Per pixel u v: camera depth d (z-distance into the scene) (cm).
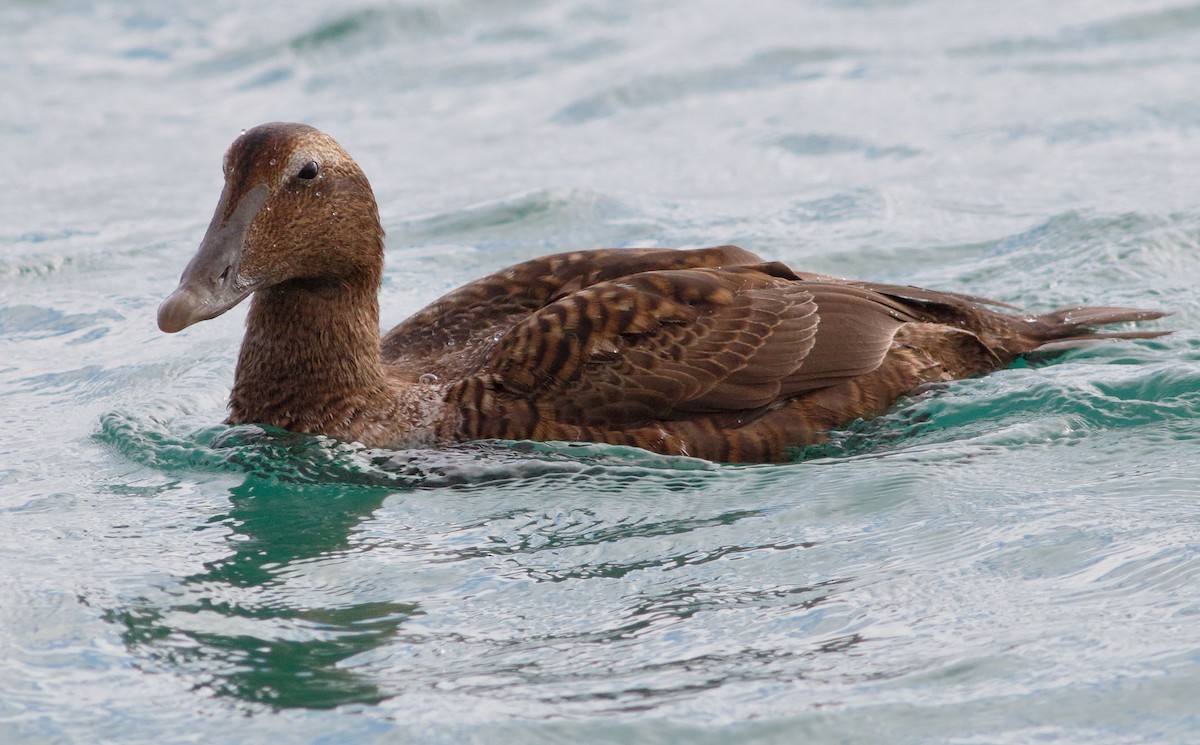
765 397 1095
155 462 1102
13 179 2034
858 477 1013
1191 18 2512
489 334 1159
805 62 2430
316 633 799
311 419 1117
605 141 2125
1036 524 899
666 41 2581
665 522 956
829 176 1920
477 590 855
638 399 1082
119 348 1434
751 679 730
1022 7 2677
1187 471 977
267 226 1073
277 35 2659
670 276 1127
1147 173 1830
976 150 1981
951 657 739
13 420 1236
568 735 681
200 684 743
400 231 1791
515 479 1039
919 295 1203
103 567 895
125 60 2592
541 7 2805
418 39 2659
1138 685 697
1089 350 1246
